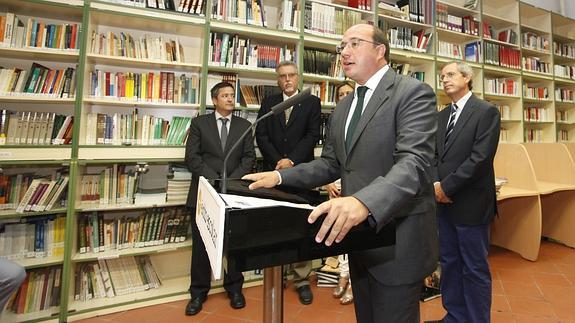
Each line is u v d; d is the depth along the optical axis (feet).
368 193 2.19
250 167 7.66
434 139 3.09
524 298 7.52
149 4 7.58
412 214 3.27
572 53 16.66
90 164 7.52
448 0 13.41
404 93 3.25
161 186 8.08
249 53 8.83
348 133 3.68
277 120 8.09
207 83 8.51
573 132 16.67
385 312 3.25
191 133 7.61
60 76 7.02
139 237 7.70
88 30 7.06
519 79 14.19
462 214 5.75
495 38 13.89
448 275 6.16
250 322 6.61
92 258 6.96
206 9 8.05
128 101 7.51
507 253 10.57
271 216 1.96
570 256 10.32
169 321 6.66
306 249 2.02
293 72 8.02
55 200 6.82
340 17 9.91
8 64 7.25
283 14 9.12
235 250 1.83
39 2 6.63
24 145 6.42
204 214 2.76
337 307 7.20
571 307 7.09
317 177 3.91
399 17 10.98
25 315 6.54
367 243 2.23
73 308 6.77
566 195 11.27
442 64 12.39
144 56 7.87
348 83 9.55
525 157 9.60
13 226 6.65
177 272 8.90
